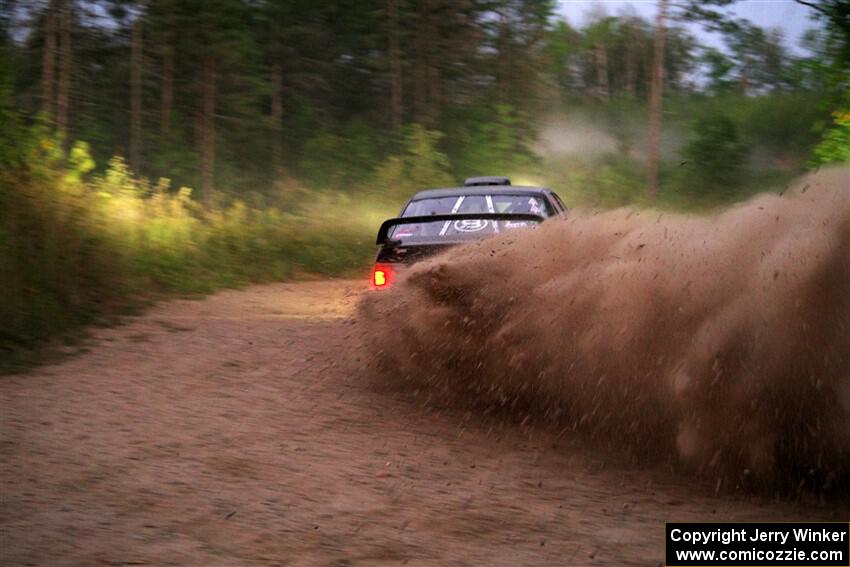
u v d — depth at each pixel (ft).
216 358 25.21
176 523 12.84
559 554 12.28
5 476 14.57
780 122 142.82
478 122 140.05
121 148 137.28
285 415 19.36
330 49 165.48
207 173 131.44
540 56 164.35
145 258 42.29
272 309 37.17
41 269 31.27
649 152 99.81
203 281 44.65
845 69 39.68
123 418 18.52
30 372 22.62
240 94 140.87
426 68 154.51
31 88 118.52
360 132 142.82
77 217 36.83
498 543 12.64
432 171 107.24
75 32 128.67
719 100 162.91
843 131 42.86
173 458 15.96
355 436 18.04
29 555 11.48
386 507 13.96
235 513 13.34
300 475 15.35
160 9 131.64
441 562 11.84
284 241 59.93
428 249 22.84
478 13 159.02
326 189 113.29
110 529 12.50
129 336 28.30
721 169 105.19
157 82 145.48
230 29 137.18
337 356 25.62
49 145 46.55
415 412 20.10
